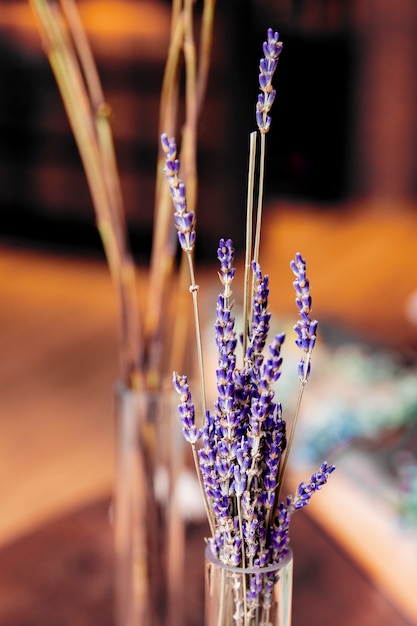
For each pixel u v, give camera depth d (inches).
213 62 232.4
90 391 154.8
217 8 226.5
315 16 309.3
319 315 125.5
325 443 89.0
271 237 277.6
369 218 315.3
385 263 244.5
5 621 52.1
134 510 45.1
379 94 331.3
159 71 234.5
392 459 79.7
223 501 26.8
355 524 73.5
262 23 249.4
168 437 44.8
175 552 46.3
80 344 179.2
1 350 175.6
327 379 105.2
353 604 54.2
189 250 26.3
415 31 317.4
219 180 237.3
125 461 44.9
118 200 43.3
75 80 42.5
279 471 28.1
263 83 25.5
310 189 334.6
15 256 250.2
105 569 56.9
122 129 239.1
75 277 232.1
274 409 27.4
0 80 251.9
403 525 71.7
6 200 260.2
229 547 27.5
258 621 29.1
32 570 57.0
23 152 254.5
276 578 28.8
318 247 266.2
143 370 44.3
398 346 117.3
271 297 208.2
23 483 120.6
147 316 44.9
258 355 27.3
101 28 235.0
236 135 233.0
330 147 332.2
